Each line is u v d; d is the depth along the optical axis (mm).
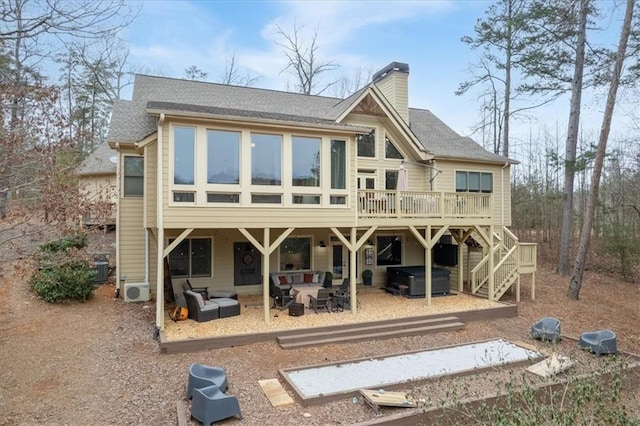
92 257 10852
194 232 13156
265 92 17328
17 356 7727
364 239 11789
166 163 9469
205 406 5727
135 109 14250
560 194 21906
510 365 8344
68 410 6074
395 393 6812
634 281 17453
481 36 21109
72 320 9852
